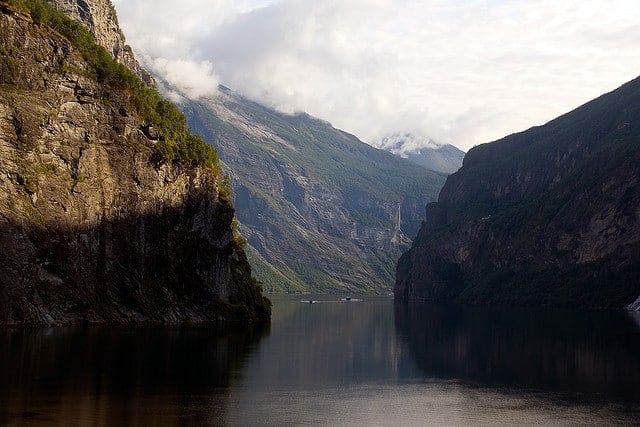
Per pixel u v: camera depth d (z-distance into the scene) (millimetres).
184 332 128750
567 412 71812
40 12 135500
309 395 77000
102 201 135375
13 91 122812
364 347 127250
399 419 67188
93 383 72062
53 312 121250
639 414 71125
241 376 85625
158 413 62156
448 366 103938
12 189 118375
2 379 70938
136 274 141750
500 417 69250
